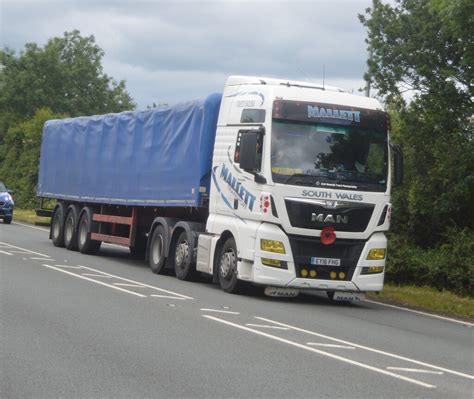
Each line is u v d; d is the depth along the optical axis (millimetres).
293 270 16969
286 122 17141
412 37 23438
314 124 17250
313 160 17141
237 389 8828
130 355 10352
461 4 20719
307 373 9828
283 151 17016
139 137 23391
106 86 85375
